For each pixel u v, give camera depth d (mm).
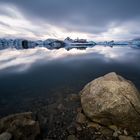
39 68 28234
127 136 6609
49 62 36938
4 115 9461
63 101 10961
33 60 40906
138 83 16203
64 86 15289
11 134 6152
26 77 20312
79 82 17016
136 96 7617
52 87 15047
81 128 7508
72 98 11156
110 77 9430
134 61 37719
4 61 37719
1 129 6699
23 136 6340
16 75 21734
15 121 6949
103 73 22891
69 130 7488
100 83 8594
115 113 7035
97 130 7273
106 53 68188
